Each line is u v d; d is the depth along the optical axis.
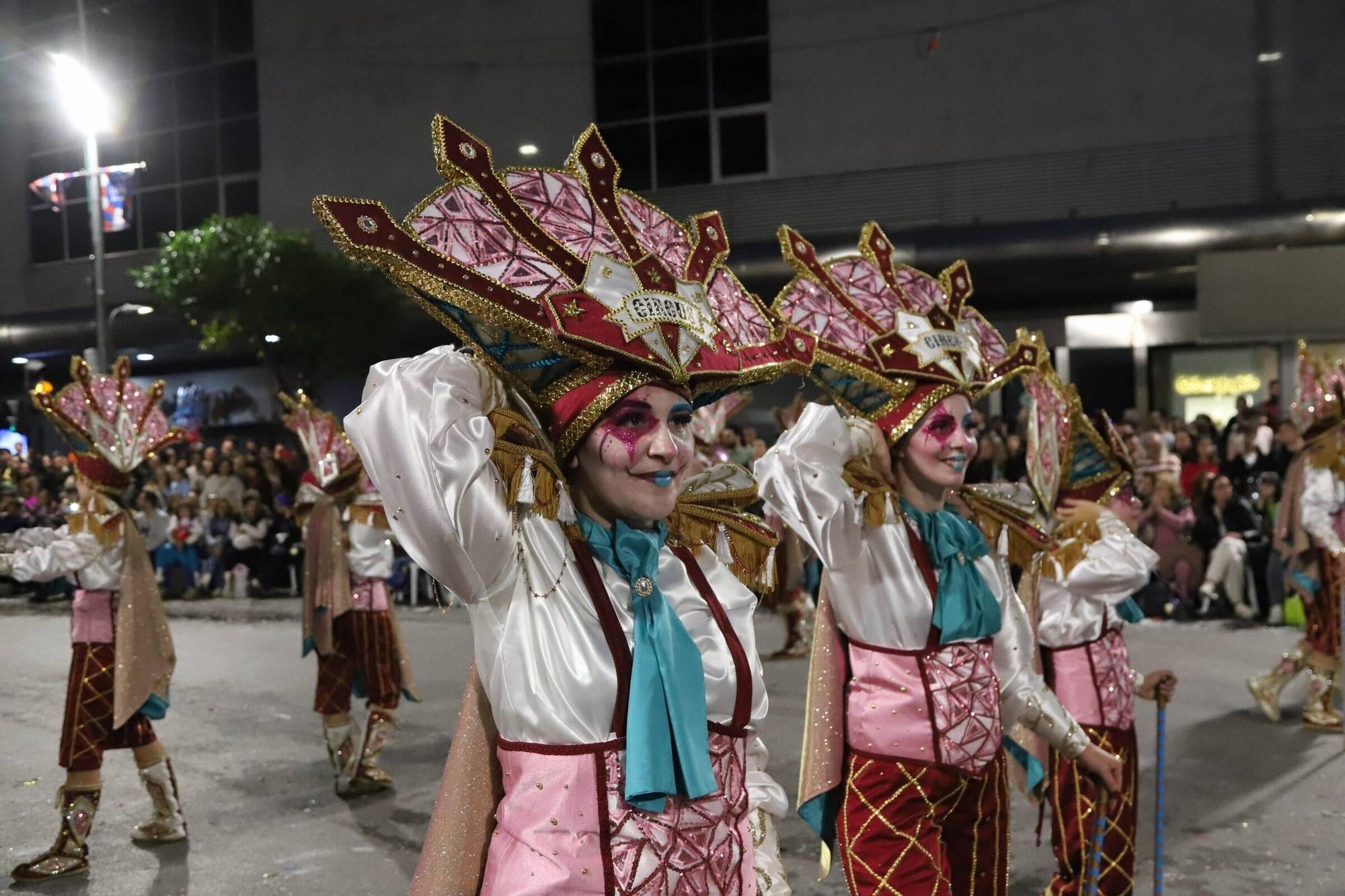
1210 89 16.48
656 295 1.83
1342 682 5.92
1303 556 6.76
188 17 22.83
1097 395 16.83
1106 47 16.92
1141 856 4.61
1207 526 10.41
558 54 20.05
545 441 1.80
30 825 5.29
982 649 2.91
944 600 2.84
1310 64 16.06
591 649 1.72
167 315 20.66
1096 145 17.02
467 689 1.85
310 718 7.43
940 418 2.91
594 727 1.70
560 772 1.69
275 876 4.51
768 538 2.08
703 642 1.82
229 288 17.84
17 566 4.52
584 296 1.76
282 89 21.95
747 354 2.04
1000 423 13.00
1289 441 10.91
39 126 24.17
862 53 18.27
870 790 2.83
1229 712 7.06
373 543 5.70
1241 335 13.89
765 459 2.72
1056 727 3.00
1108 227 15.20
